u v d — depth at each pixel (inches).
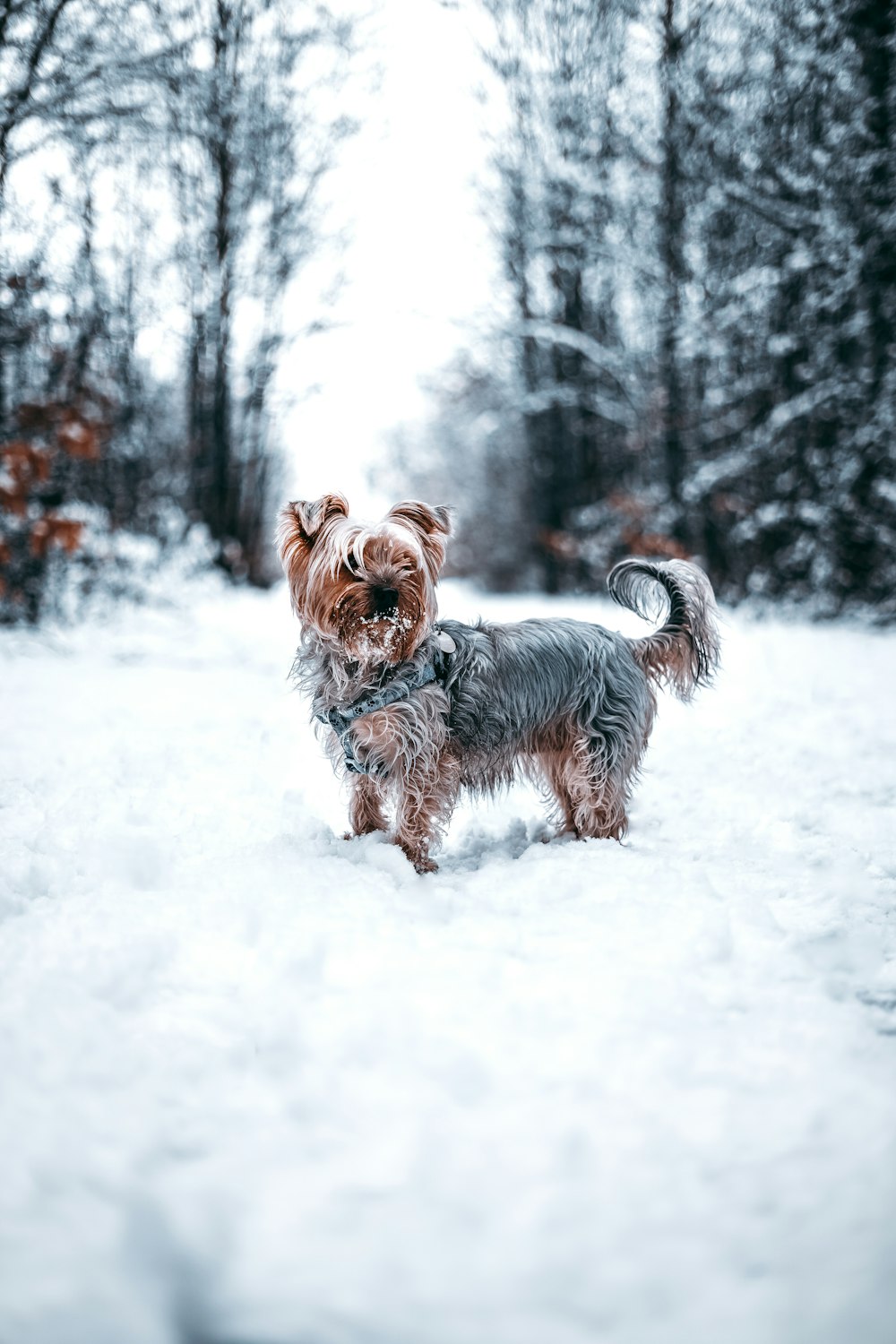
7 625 504.4
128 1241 72.7
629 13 713.0
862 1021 105.7
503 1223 75.0
